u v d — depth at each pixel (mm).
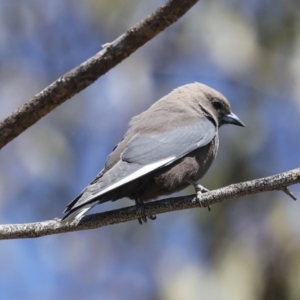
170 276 11922
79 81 6504
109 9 14406
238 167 13172
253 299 11352
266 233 11992
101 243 15016
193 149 9453
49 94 6566
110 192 8648
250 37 13477
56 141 14336
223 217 12453
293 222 11953
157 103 10484
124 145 9266
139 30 6250
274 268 11531
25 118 6699
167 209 7859
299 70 13422
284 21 13398
